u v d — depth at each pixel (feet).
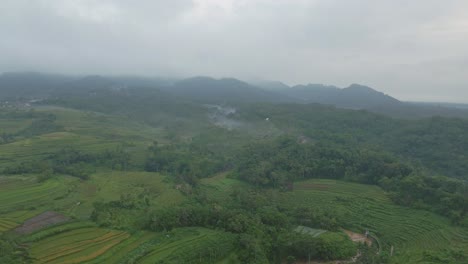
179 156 522.88
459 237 291.58
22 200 332.39
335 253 262.47
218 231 266.57
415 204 344.90
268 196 370.53
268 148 504.84
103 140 593.83
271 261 254.06
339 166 437.17
